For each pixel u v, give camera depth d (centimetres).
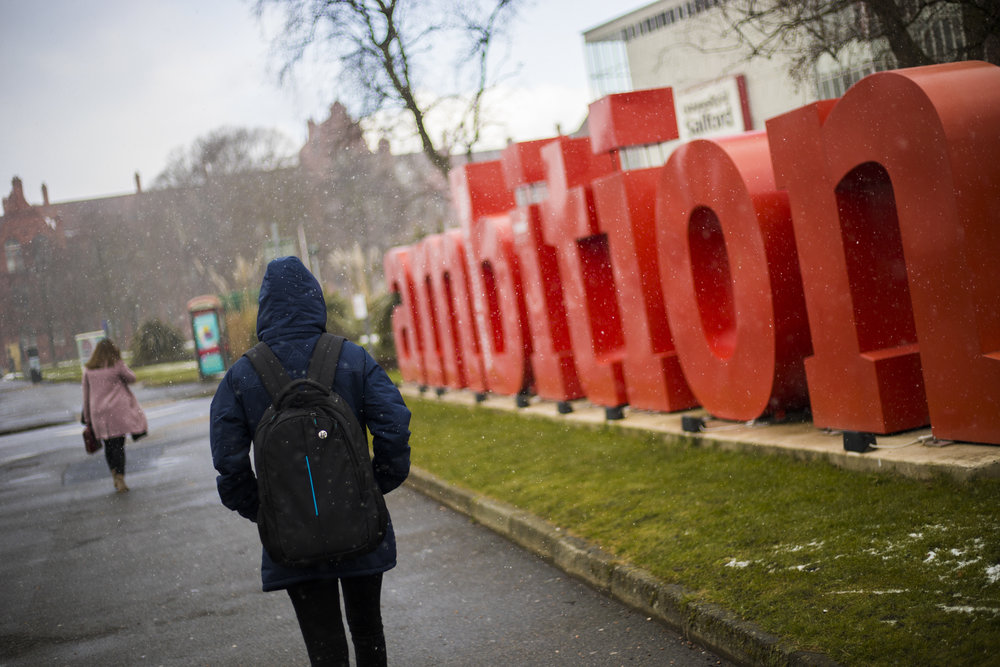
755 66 2847
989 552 427
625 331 1052
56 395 4266
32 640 586
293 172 6019
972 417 591
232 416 338
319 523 316
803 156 703
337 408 328
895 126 607
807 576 446
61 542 902
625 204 999
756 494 618
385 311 2800
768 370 791
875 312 689
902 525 492
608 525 616
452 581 605
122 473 1175
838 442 687
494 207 1394
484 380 1455
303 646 516
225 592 648
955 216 573
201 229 6531
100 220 7538
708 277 887
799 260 728
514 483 809
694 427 845
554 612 517
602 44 3381
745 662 399
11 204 8788
